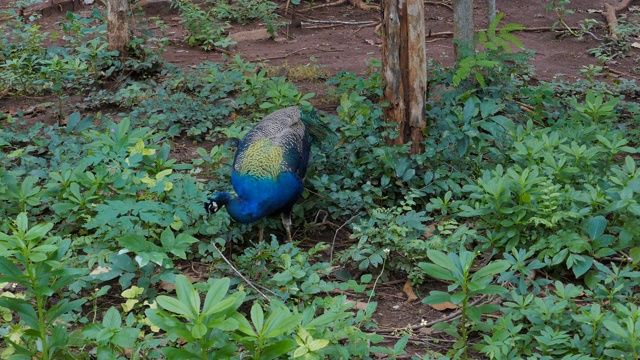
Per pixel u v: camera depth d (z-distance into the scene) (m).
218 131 7.66
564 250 5.07
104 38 9.72
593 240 5.21
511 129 6.52
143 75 9.04
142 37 9.23
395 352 4.17
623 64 10.29
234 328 3.41
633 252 5.12
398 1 6.26
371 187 6.09
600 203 5.48
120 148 5.93
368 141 6.46
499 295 5.03
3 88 8.70
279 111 6.24
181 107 7.86
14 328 4.21
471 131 6.26
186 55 10.24
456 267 4.12
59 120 7.98
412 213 5.56
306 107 6.59
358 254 5.32
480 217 5.75
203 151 6.53
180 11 11.67
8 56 9.54
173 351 3.62
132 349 4.11
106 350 4.01
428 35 11.26
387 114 6.69
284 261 5.09
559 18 11.42
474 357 4.57
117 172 5.73
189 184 5.57
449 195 5.80
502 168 5.95
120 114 7.93
